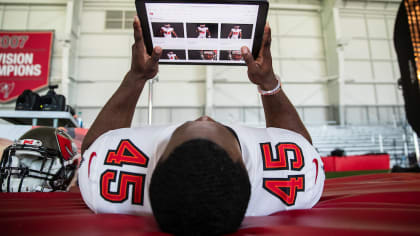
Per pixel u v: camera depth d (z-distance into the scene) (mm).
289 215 518
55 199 791
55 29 9156
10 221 428
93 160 585
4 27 9047
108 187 552
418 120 2273
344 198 701
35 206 645
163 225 344
